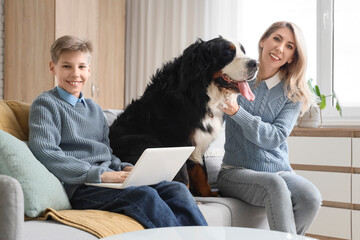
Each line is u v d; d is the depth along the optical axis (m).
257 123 1.92
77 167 1.46
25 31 3.42
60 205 1.38
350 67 3.43
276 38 2.07
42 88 3.37
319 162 2.88
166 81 2.03
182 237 1.00
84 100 1.73
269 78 2.11
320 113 3.11
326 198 2.85
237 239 1.01
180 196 1.45
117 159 1.75
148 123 1.96
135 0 4.14
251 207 1.99
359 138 2.73
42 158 1.44
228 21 3.72
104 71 3.86
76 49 1.64
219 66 1.97
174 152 1.46
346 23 3.44
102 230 1.16
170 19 3.95
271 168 2.02
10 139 1.33
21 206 1.00
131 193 1.38
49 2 3.32
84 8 3.54
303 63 2.07
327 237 2.84
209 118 1.98
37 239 1.05
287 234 1.07
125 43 4.21
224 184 2.04
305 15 3.58
